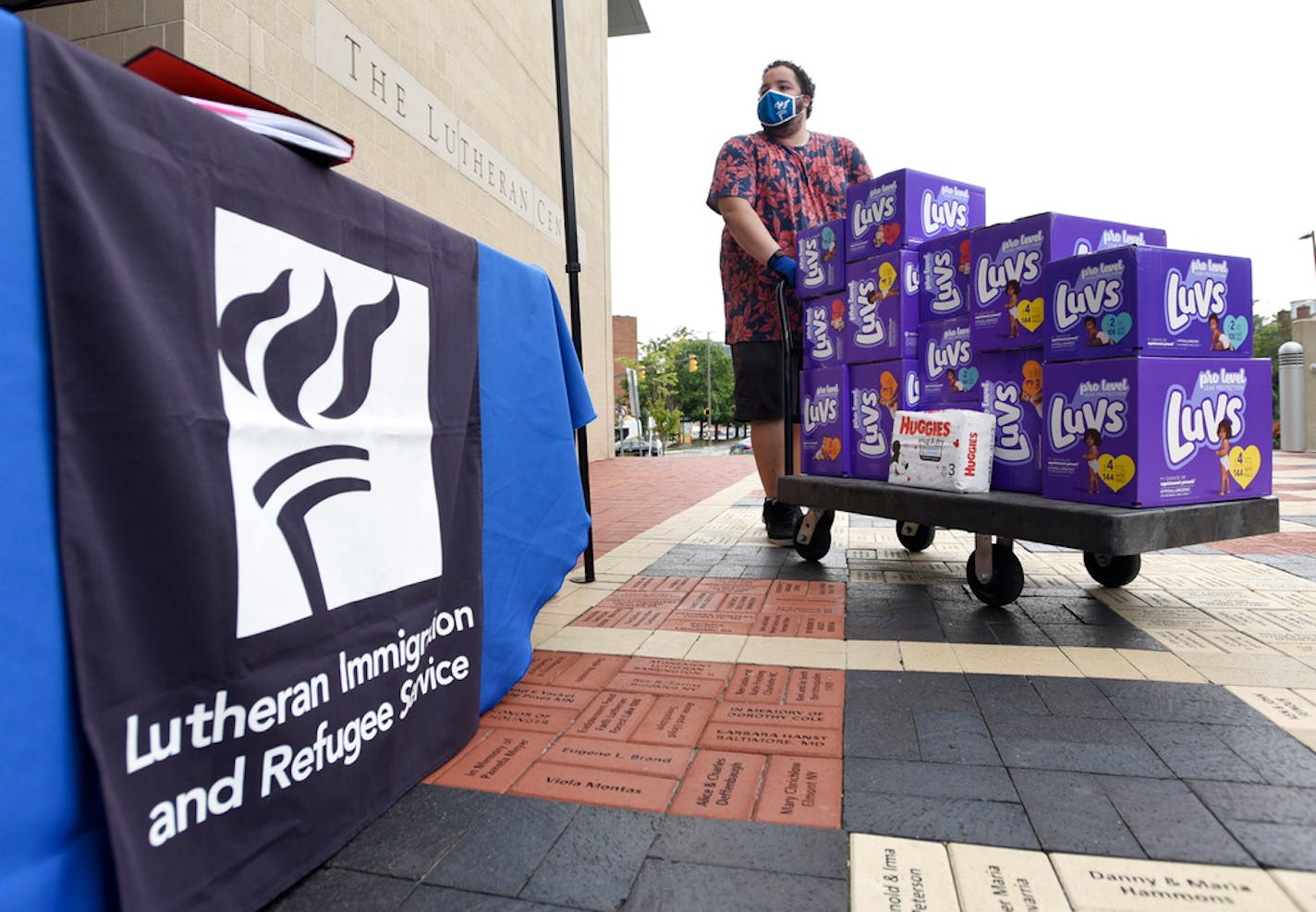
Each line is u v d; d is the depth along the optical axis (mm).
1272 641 2379
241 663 1188
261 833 1210
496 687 1993
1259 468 2441
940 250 2955
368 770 1451
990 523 2518
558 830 1415
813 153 4137
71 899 961
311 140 1370
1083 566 3551
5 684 885
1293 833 1342
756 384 4102
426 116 6367
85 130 974
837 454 3385
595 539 4656
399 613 1567
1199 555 3781
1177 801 1452
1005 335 2686
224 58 3939
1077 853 1297
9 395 893
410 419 1642
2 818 881
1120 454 2275
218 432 1161
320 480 1372
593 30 12484
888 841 1346
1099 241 2621
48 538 936
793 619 2742
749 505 6176
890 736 1767
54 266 937
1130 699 1935
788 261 3652
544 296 2350
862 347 3236
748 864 1293
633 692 2082
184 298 1112
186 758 1097
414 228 1675
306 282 1352
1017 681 2082
